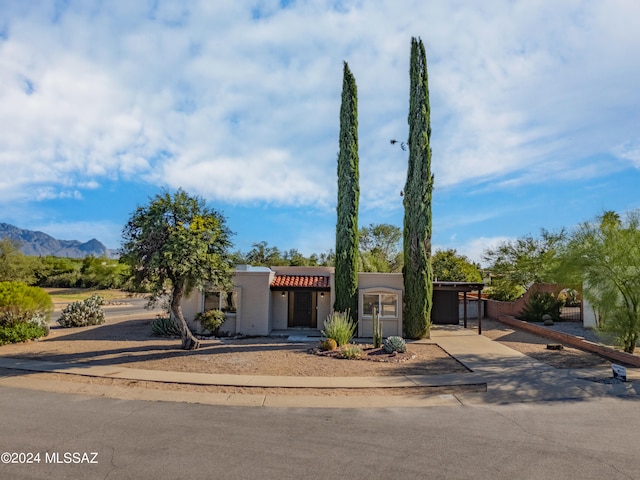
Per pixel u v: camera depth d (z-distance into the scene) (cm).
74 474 586
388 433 782
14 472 591
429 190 2164
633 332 1552
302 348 1728
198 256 1527
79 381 1198
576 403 1015
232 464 629
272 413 918
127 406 957
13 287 1933
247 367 1360
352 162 2233
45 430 773
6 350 1650
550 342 1955
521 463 641
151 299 1627
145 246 1535
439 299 2459
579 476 598
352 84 2294
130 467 613
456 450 694
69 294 5169
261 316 2150
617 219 1744
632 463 645
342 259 2177
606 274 1595
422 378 1248
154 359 1471
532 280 3241
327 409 959
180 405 975
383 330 2161
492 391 1125
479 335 2188
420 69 2262
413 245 2128
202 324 2091
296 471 606
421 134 2202
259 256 5478
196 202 1584
